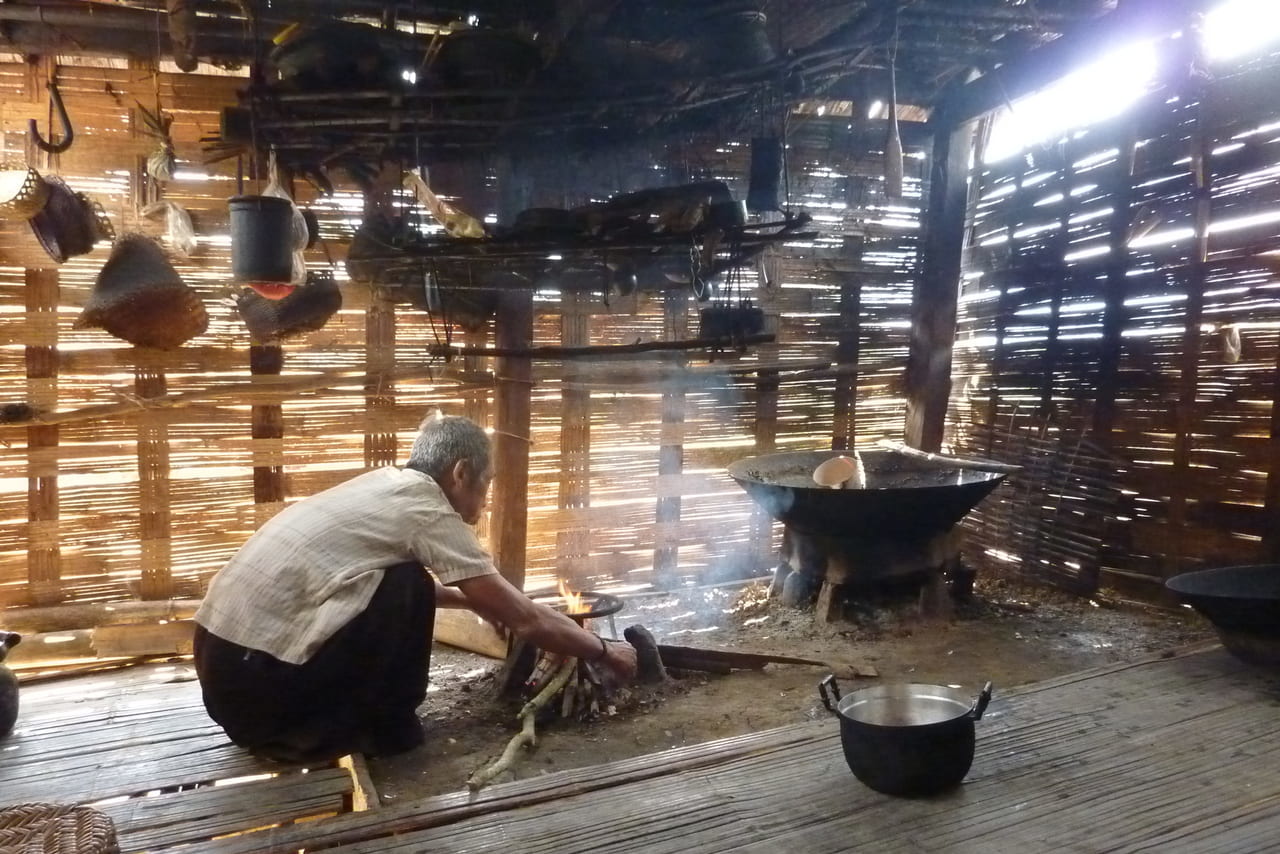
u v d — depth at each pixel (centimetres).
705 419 443
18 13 292
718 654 314
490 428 400
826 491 334
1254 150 342
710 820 198
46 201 289
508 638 326
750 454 454
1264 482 344
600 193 365
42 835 154
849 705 223
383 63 277
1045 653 340
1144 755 226
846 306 461
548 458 416
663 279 350
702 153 396
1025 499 440
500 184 339
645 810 203
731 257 314
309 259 364
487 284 346
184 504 367
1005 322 456
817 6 330
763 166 304
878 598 384
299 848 190
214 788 222
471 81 283
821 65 316
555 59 295
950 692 224
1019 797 206
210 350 361
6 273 336
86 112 337
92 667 338
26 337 339
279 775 233
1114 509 399
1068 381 422
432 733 265
